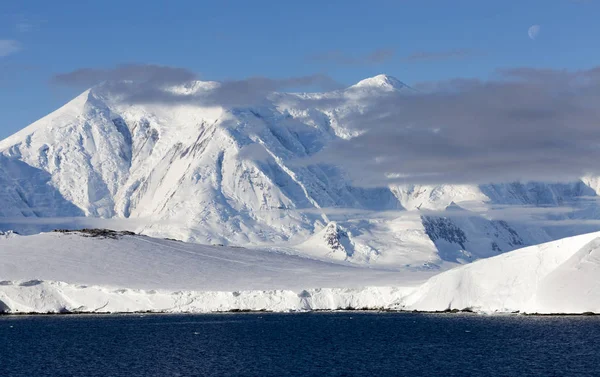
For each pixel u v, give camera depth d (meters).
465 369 164.25
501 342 195.62
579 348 182.25
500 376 156.12
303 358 182.12
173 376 162.75
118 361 181.75
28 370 171.50
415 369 165.62
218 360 181.25
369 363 173.88
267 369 168.88
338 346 199.50
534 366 164.38
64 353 194.62
